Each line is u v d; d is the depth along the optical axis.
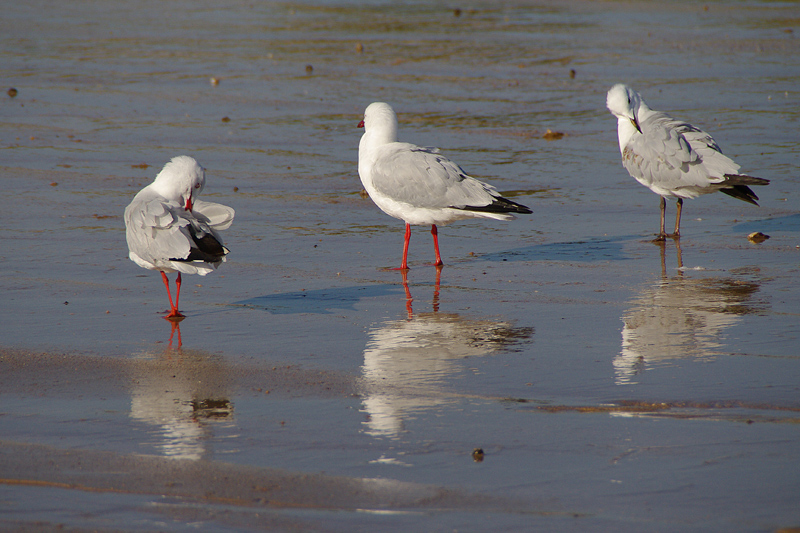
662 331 10.77
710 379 9.12
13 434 8.02
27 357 10.04
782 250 14.47
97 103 26.34
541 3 49.19
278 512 6.57
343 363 9.85
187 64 32.31
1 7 46.16
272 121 24.64
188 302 12.25
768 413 8.22
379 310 11.88
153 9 46.72
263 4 48.91
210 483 7.05
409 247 15.17
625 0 49.31
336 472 7.20
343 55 34.25
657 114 16.11
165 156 21.06
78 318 11.47
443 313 11.70
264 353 10.20
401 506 6.63
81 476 7.19
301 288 12.91
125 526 6.37
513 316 11.55
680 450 7.47
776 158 20.17
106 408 8.62
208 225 11.25
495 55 34.31
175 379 9.40
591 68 31.83
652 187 15.52
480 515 6.48
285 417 8.36
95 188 18.45
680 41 36.62
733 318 11.20
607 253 14.59
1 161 20.25
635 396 8.71
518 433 7.89
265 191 18.44
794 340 10.29
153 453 7.61
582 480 6.99
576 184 19.00
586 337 10.63
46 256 14.20
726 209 17.20
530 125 24.23
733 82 28.86
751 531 6.21
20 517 6.50
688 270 13.53
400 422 8.20
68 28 39.94
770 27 39.69
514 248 15.03
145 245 10.97
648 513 6.47
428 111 25.78
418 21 43.00
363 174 14.48
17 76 29.72
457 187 13.45
